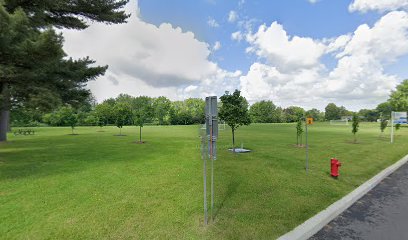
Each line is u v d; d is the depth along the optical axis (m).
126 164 10.12
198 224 4.56
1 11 8.30
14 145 17.48
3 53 9.30
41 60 10.09
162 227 4.43
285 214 5.08
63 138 24.06
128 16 18.91
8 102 12.88
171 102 96.06
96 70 17.64
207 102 4.79
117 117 30.06
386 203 6.22
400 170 10.15
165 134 29.98
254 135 27.28
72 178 7.77
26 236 4.05
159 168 9.35
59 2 13.45
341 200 6.08
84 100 19.17
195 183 7.28
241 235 4.18
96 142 19.89
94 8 16.78
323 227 4.86
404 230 4.71
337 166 8.03
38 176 8.01
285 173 8.61
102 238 4.03
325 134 28.81
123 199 5.86
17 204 5.46
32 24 13.06
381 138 23.38
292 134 28.78
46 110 13.09
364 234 4.56
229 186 6.98
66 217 4.79
